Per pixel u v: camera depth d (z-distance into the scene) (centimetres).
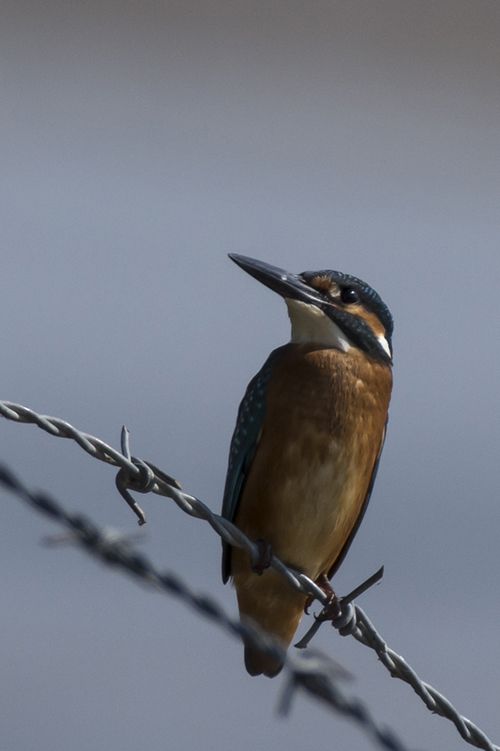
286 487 846
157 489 600
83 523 467
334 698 520
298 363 867
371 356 912
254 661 866
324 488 849
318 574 905
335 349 888
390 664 702
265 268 945
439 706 696
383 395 901
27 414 534
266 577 858
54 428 542
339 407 855
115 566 477
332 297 934
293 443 846
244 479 878
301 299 920
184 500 615
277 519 852
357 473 868
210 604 489
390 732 526
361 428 866
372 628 710
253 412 871
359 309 937
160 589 486
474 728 697
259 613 876
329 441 848
